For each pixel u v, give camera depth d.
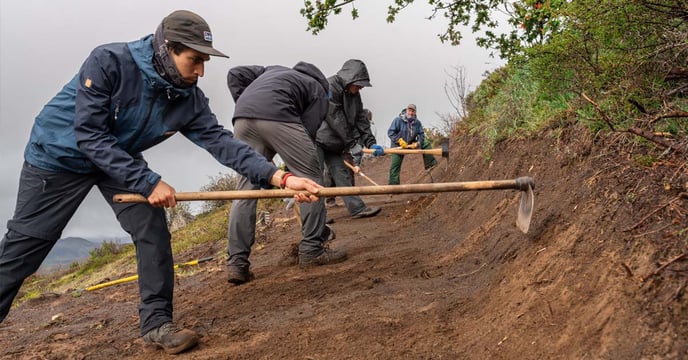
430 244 5.44
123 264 11.47
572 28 3.98
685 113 3.05
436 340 2.98
